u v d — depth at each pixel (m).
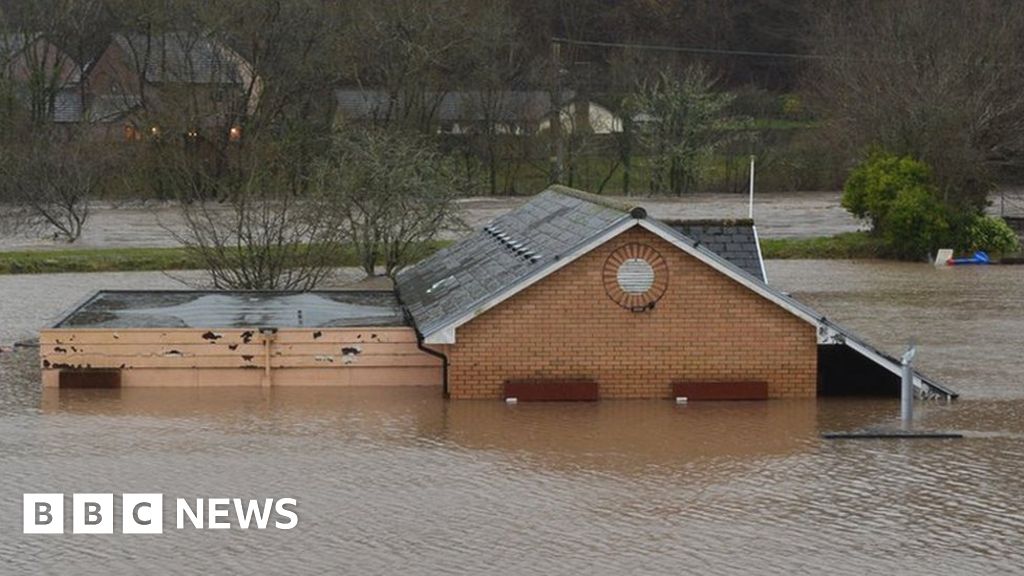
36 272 55.34
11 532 21.00
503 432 27.58
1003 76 75.12
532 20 119.75
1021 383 33.25
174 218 76.31
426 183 50.66
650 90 105.38
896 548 20.38
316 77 96.19
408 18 96.62
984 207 70.44
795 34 123.44
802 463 25.36
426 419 28.66
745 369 30.81
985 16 84.06
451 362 30.41
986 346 38.38
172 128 89.50
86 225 73.25
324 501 22.67
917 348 37.91
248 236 42.38
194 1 93.25
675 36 123.12
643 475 24.41
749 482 23.97
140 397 30.64
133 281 52.16
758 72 125.25
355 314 34.97
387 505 22.45
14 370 34.16
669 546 20.41
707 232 35.19
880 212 63.59
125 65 98.12
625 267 30.39
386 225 49.31
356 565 19.55
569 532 21.06
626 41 117.62
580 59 121.00
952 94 67.25
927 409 30.16
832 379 31.70
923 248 62.16
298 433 27.38
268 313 35.03
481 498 22.89
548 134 100.94
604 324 30.52
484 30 99.00
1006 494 23.31
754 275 34.75
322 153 86.19
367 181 49.53
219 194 78.56
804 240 65.06
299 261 45.22
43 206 72.38
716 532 21.08
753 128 104.62
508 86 102.94
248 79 100.69
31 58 98.00
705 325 30.62
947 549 20.33
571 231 32.16
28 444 26.34
